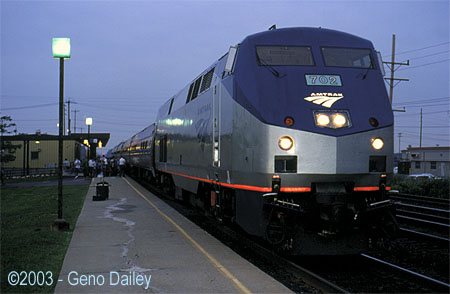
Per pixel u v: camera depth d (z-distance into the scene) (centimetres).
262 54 731
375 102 693
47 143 5212
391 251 789
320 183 651
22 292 520
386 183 675
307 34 763
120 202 1504
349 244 675
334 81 698
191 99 1189
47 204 1488
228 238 902
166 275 581
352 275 630
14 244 795
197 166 1072
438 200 1694
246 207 722
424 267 688
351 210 652
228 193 860
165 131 1669
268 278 563
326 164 642
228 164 794
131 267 624
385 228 678
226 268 612
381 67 750
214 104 914
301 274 618
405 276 618
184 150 1249
